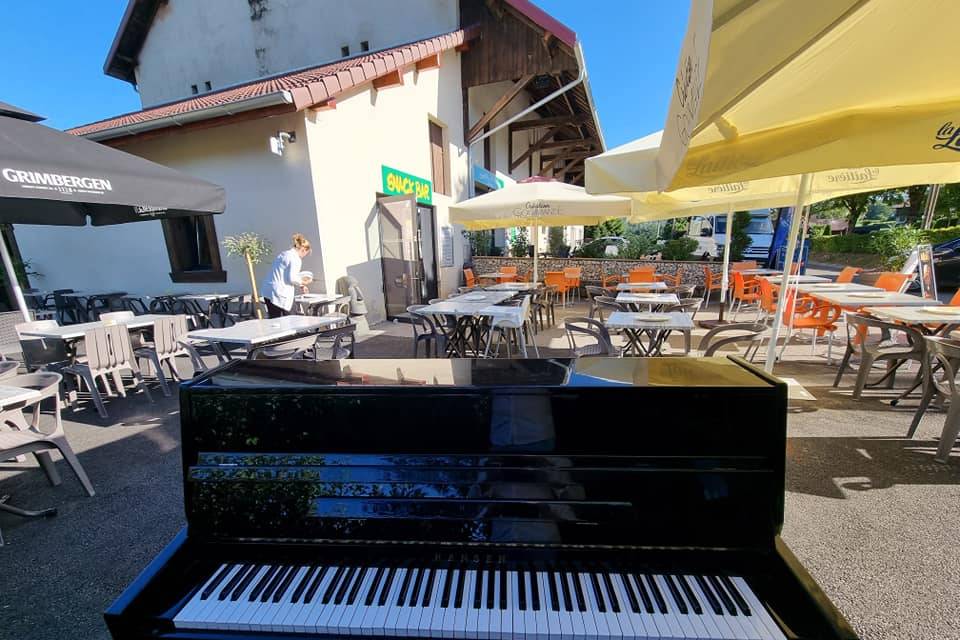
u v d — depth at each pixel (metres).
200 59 9.32
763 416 1.03
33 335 3.72
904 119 1.69
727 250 6.31
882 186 3.44
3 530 2.12
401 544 1.03
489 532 1.01
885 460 2.53
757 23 0.91
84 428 3.37
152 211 4.51
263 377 1.30
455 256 9.97
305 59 8.92
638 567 0.99
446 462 1.08
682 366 1.37
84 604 1.67
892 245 10.27
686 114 1.28
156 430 3.32
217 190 3.96
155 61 9.60
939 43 1.35
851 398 3.50
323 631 0.90
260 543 1.07
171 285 6.76
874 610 1.53
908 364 4.36
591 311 5.79
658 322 3.48
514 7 7.93
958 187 12.97
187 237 6.75
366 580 0.99
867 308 3.70
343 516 1.05
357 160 6.32
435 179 8.80
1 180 2.47
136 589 0.93
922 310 3.50
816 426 2.98
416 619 0.91
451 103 9.09
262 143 5.66
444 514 1.03
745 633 0.86
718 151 1.82
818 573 1.70
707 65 0.98
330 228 5.85
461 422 1.10
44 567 1.87
